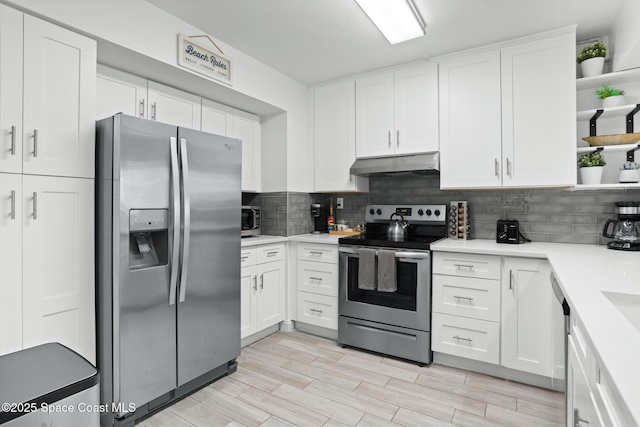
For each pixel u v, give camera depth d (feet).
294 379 7.54
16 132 4.95
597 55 7.55
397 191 10.84
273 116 10.76
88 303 5.71
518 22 7.39
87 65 5.76
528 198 8.95
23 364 3.62
